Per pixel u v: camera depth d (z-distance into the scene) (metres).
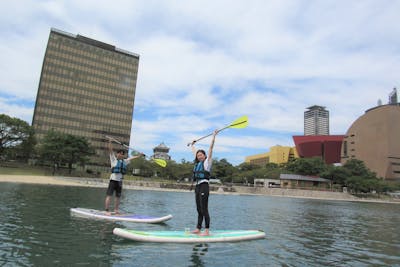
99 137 121.88
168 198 32.16
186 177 90.00
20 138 74.81
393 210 41.97
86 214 12.31
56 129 114.94
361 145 160.88
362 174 110.12
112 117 125.38
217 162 115.69
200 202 9.05
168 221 12.51
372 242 11.01
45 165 87.31
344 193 90.31
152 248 7.40
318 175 108.12
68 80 118.81
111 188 12.48
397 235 13.52
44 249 6.77
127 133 127.62
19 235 8.03
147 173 92.56
